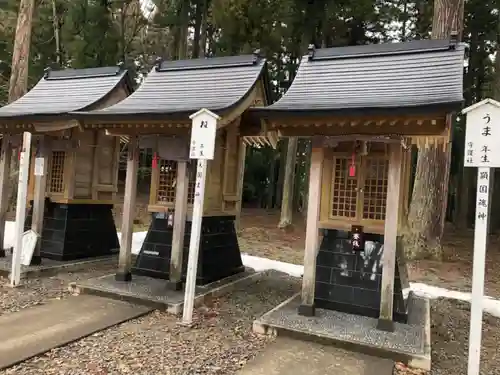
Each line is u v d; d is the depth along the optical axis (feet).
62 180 27.30
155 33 65.16
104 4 53.62
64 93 27.55
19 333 14.94
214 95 21.09
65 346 14.19
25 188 21.89
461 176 70.33
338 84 18.65
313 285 18.25
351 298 18.88
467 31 55.21
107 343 14.71
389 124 16.33
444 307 24.03
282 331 16.47
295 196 75.77
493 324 21.57
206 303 20.88
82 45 52.34
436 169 37.22
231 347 15.14
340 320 17.71
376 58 19.35
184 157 21.09
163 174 24.52
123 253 22.56
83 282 21.81
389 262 16.80
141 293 20.29
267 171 91.30
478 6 50.83
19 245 21.83
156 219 24.58
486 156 12.90
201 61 24.18
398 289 18.37
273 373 13.02
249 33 48.73
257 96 23.26
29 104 26.78
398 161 16.79
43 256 27.32
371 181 18.81
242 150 26.55
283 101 17.79
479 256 12.98
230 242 26.48
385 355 14.78
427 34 53.52
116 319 17.22
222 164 24.80
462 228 67.00
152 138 21.84
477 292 12.96
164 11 54.85
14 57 39.65
